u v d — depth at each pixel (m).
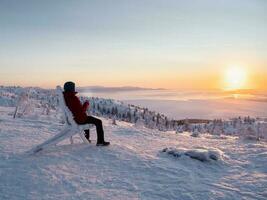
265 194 3.48
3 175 3.79
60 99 5.08
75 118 5.12
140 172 4.13
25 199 3.17
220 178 4.03
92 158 4.63
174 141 6.75
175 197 3.32
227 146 6.14
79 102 5.13
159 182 3.77
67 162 4.40
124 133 7.58
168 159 4.80
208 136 8.86
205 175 4.15
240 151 5.57
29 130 7.05
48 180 3.70
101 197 3.27
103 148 5.16
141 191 3.46
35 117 10.64
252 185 3.75
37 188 3.46
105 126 8.62
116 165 4.38
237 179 3.99
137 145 5.89
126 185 3.64
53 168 4.12
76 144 5.39
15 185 3.52
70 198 3.22
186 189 3.55
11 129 7.03
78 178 3.82
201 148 5.23
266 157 5.04
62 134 5.08
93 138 6.58
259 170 4.42
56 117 11.38
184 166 4.50
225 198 3.33
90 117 5.31
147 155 4.93
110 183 3.70
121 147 5.32
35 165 4.20
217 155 4.78
